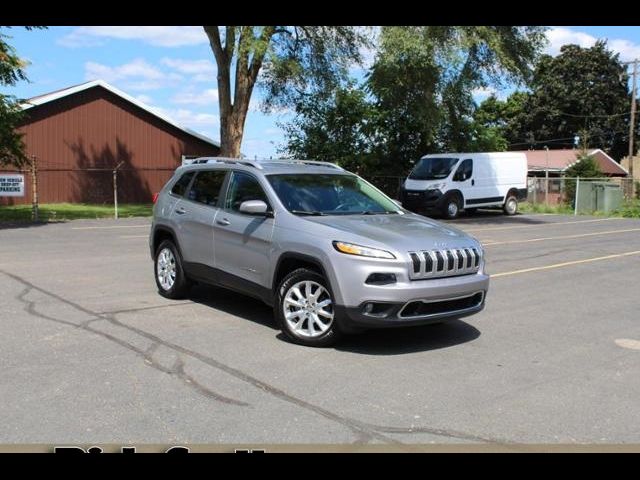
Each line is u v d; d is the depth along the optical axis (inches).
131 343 239.9
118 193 1263.5
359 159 1120.2
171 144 1331.2
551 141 2598.4
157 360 220.5
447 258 234.5
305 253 241.3
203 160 322.3
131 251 505.0
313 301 239.9
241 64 978.1
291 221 252.7
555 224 864.9
